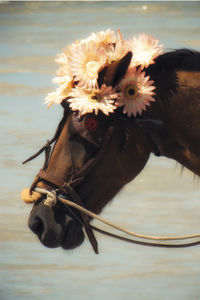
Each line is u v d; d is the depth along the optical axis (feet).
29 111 78.13
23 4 289.53
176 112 20.17
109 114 19.67
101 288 33.71
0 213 44.52
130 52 19.33
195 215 43.68
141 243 21.31
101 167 19.88
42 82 97.60
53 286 33.96
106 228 41.96
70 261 37.45
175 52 20.72
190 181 52.06
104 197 20.31
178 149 20.51
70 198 20.15
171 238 20.68
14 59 123.44
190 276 34.99
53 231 19.99
